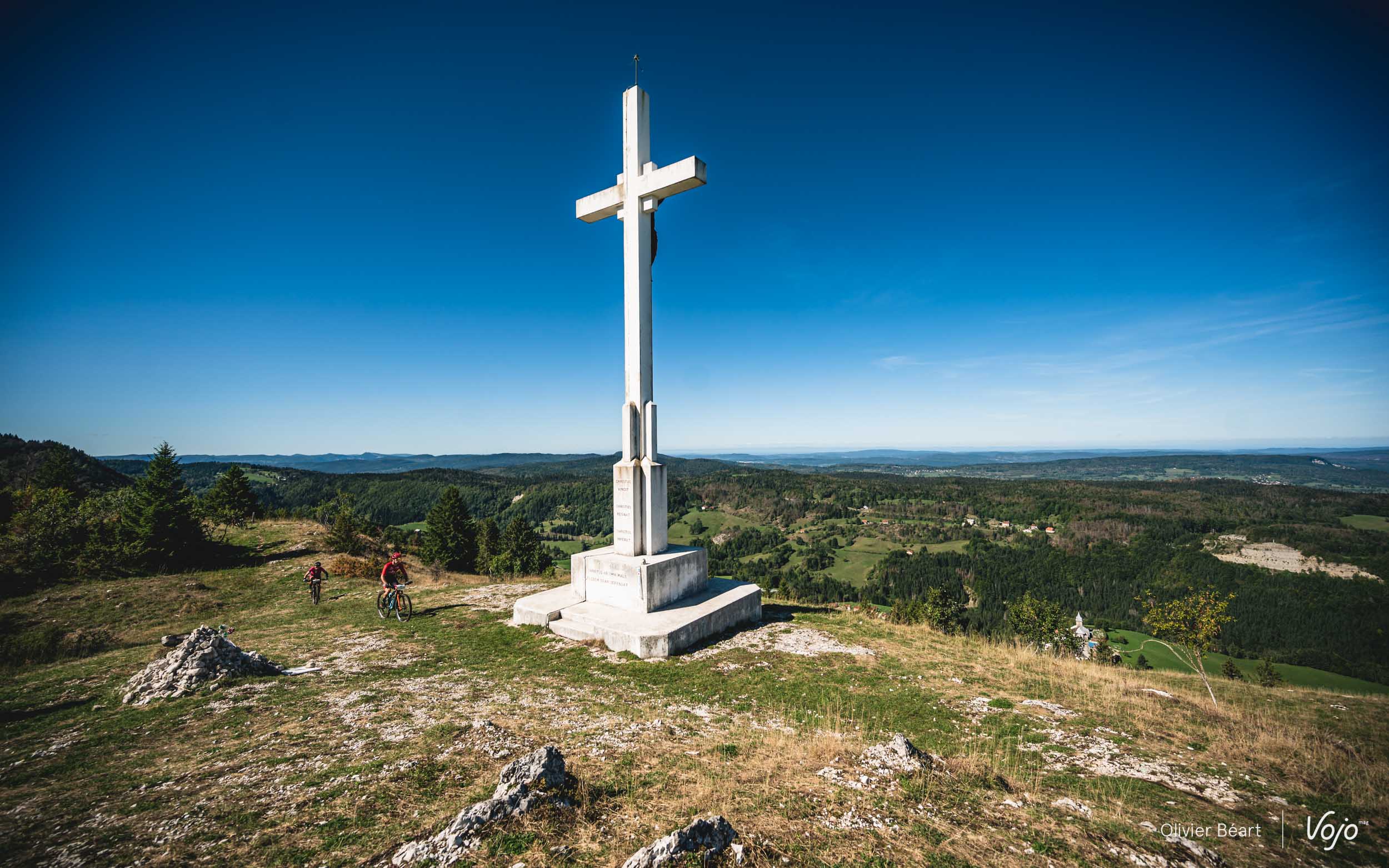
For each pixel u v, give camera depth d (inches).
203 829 178.4
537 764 198.7
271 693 342.3
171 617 674.2
